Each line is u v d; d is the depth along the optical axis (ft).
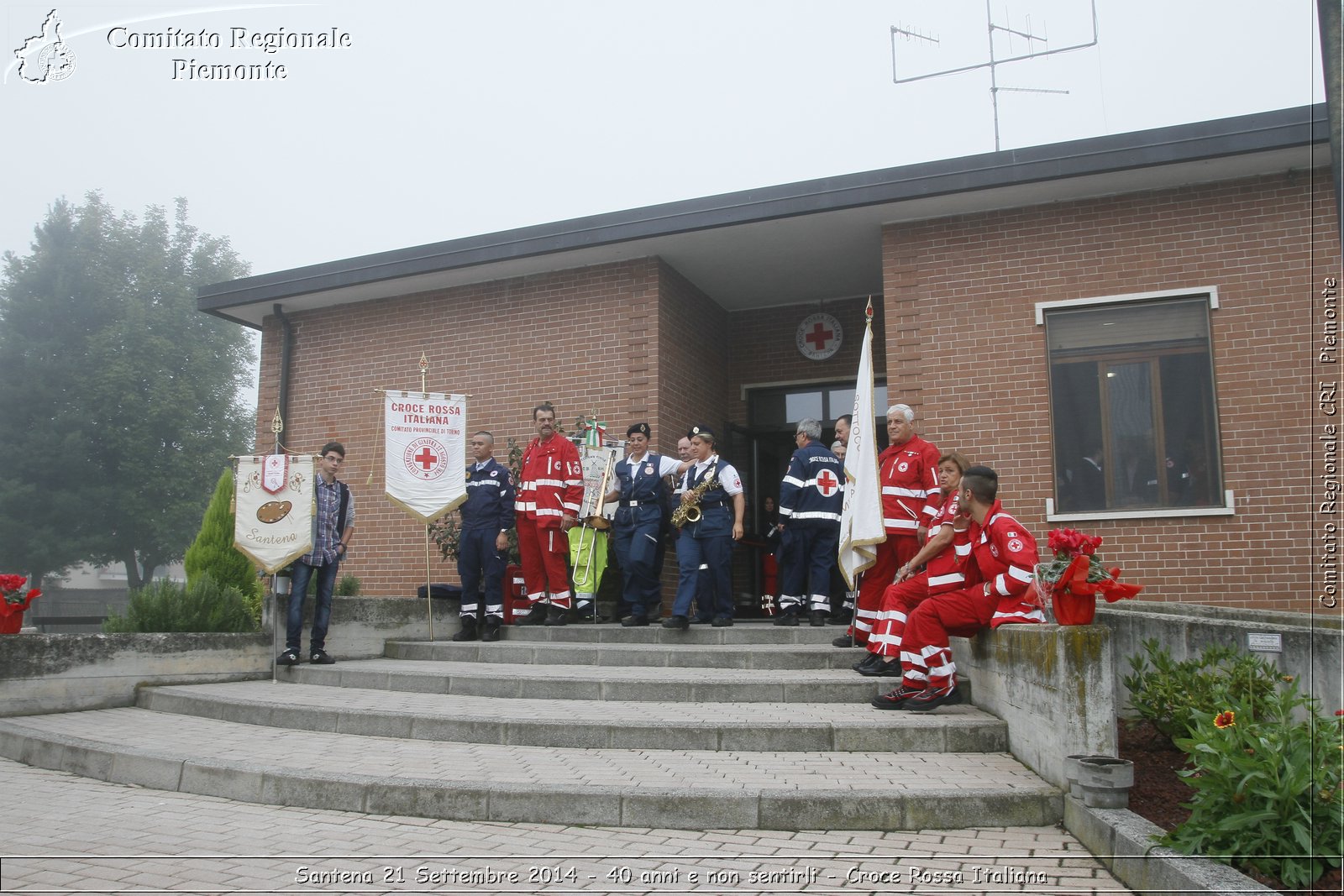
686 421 39.96
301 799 17.51
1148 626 22.15
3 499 101.30
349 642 30.91
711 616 31.04
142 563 113.39
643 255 38.17
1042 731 17.26
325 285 41.68
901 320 33.76
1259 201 30.45
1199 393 30.73
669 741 19.88
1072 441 31.68
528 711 22.03
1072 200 32.42
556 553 31.58
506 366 40.16
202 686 27.63
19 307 113.09
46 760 21.44
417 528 41.01
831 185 33.12
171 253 126.41
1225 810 12.87
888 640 22.41
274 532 28.32
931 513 23.50
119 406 110.32
